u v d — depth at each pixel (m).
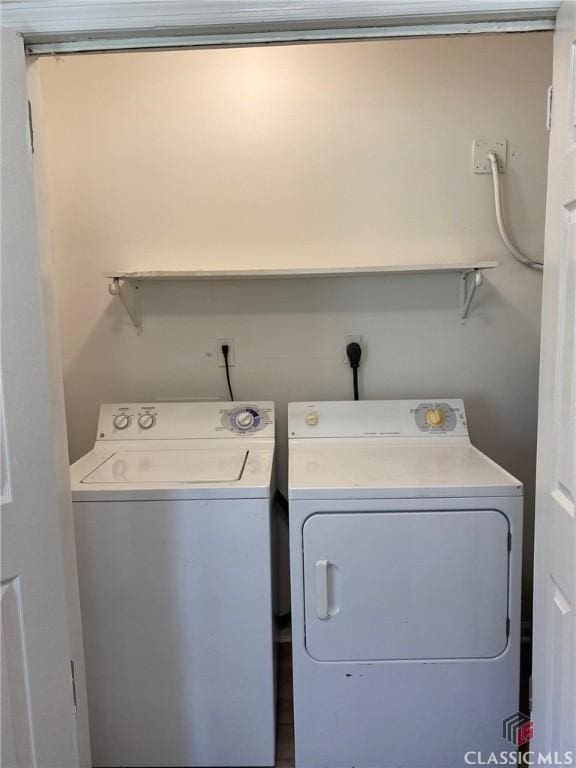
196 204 1.95
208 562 1.44
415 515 1.36
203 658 1.48
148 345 2.02
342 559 1.38
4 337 0.92
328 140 1.91
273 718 1.49
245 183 1.93
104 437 1.86
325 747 1.44
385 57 1.87
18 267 0.95
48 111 1.91
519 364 1.99
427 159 1.91
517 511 1.36
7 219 0.92
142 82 1.90
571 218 0.92
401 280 1.97
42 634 1.00
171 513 1.44
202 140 1.92
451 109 1.88
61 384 1.17
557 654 0.98
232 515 1.43
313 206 1.94
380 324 1.99
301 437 1.86
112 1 0.93
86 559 1.46
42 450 1.00
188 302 2.00
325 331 1.99
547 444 1.03
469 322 1.98
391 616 1.39
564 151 0.93
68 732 1.07
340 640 1.40
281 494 2.01
